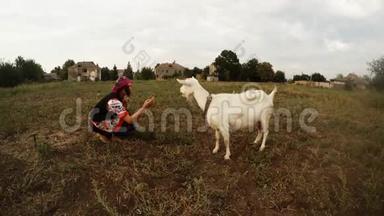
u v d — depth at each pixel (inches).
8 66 1191.6
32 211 172.1
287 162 220.2
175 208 170.6
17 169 207.9
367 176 201.5
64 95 502.6
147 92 499.2
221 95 222.4
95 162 213.9
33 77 1445.6
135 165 210.5
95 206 174.1
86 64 2081.7
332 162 219.9
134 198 178.9
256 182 194.5
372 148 241.4
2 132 273.9
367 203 173.5
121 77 240.7
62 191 185.2
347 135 269.9
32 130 282.4
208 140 262.8
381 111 308.7
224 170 207.3
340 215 169.3
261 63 813.9
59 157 222.1
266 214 172.6
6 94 538.9
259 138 248.7
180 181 196.2
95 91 553.0
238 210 174.4
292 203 179.2
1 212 171.9
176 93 483.8
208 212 169.9
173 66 1478.8
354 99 337.1
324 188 188.9
